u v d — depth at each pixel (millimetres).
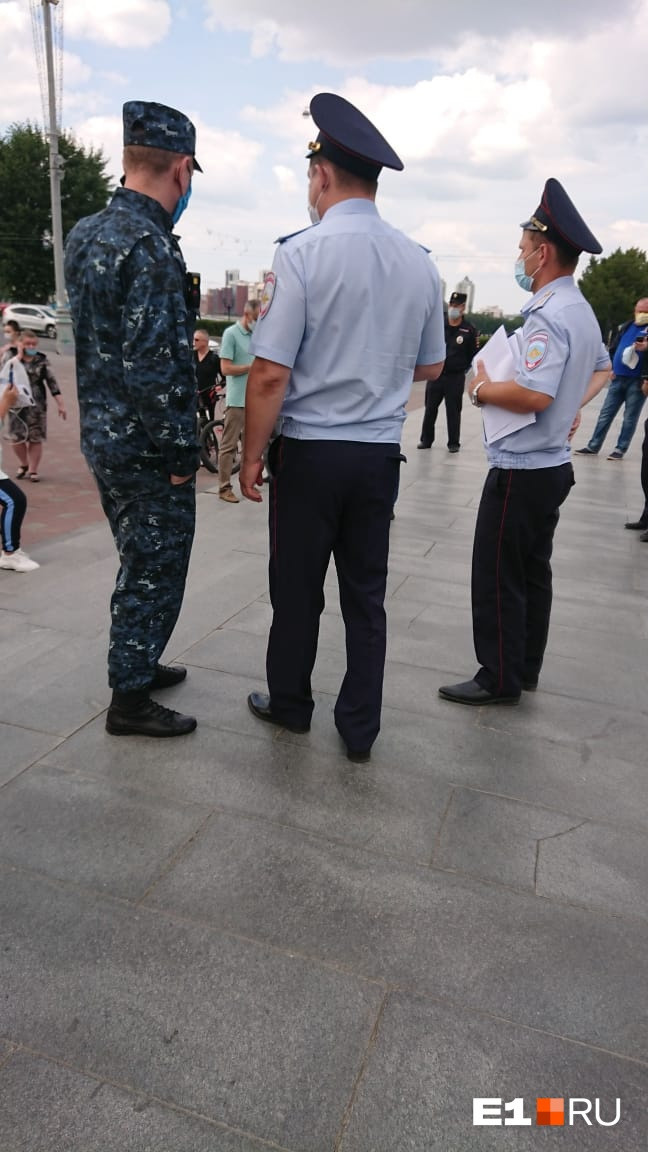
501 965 1843
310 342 2311
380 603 2607
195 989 1739
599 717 3053
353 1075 1563
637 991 1790
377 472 2436
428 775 2600
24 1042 1604
